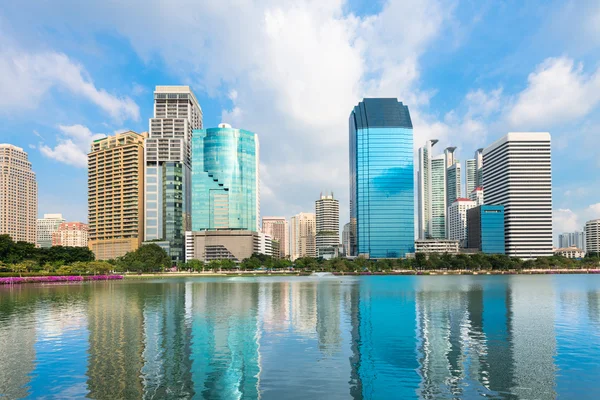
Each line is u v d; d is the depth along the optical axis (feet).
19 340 147.95
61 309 234.99
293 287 429.38
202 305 253.65
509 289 387.34
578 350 132.98
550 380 103.14
